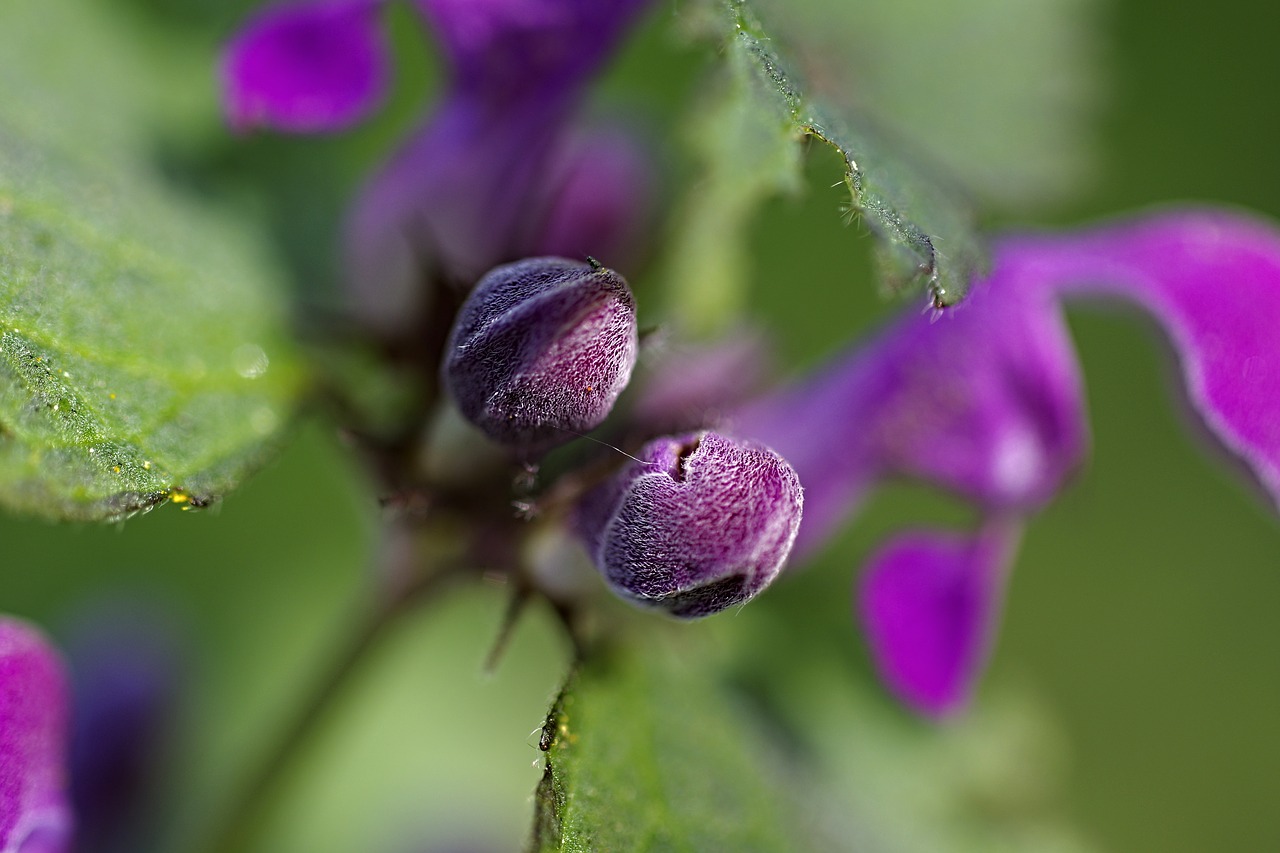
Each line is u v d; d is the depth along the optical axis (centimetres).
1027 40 10
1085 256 9
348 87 9
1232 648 17
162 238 9
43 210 9
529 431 9
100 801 11
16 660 9
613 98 10
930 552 10
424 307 9
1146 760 17
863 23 10
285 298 9
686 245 9
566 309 8
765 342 10
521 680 15
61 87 9
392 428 9
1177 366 9
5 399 8
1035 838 10
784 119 8
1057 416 9
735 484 8
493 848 13
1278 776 17
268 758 10
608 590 9
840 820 10
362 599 10
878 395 9
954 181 10
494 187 9
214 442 9
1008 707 11
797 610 10
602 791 9
